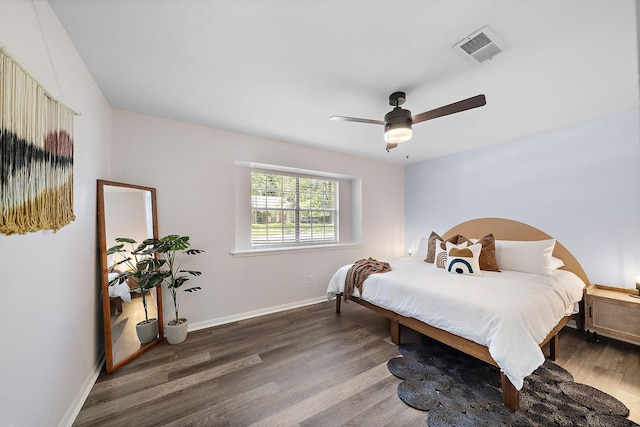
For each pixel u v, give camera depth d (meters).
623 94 2.13
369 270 2.85
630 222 2.45
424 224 4.50
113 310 2.08
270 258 3.33
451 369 2.00
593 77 1.87
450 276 2.51
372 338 2.55
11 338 0.98
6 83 0.90
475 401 1.64
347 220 4.41
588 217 2.71
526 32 1.41
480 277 2.44
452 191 4.06
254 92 2.12
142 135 2.54
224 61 1.71
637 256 2.42
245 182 3.36
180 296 2.72
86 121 1.77
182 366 2.04
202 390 1.75
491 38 1.46
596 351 2.25
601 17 1.29
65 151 1.38
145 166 2.54
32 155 1.06
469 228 3.82
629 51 1.57
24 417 1.05
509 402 1.57
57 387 1.34
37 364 1.16
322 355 2.22
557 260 2.81
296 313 3.26
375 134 3.13
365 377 1.90
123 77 1.90
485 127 2.89
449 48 1.56
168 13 1.29
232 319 3.02
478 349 1.74
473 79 1.90
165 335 2.50
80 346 1.65
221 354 2.23
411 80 1.92
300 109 2.43
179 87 2.04
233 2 1.22
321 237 4.14
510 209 3.34
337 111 2.47
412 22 1.35
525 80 1.91
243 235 3.33
